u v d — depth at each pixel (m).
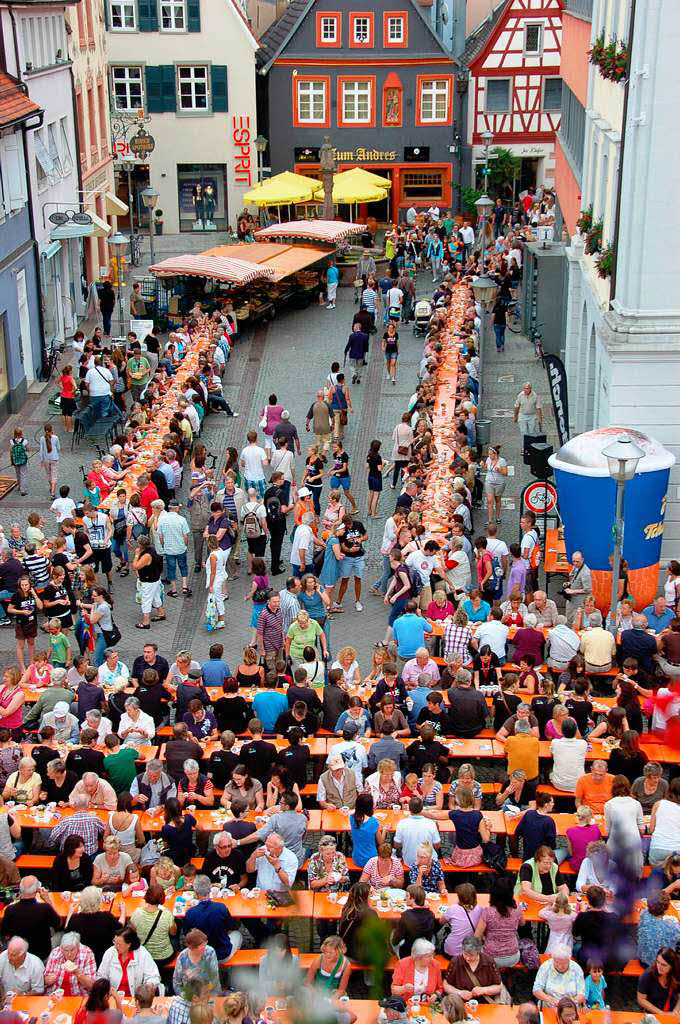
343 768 20.97
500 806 21.66
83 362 43.81
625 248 31.02
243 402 47.59
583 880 19.12
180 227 79.62
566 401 36.72
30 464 41.34
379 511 37.91
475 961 17.28
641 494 29.69
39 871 20.30
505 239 65.75
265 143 75.81
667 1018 16.61
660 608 27.19
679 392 31.42
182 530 32.03
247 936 20.31
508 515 37.44
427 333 51.59
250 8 95.31
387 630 29.03
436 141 81.25
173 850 19.61
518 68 80.38
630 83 30.44
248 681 24.75
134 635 30.75
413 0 78.81
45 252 51.22
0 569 29.30
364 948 17.98
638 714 23.17
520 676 24.70
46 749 21.77
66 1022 16.58
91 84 65.38
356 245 73.88
